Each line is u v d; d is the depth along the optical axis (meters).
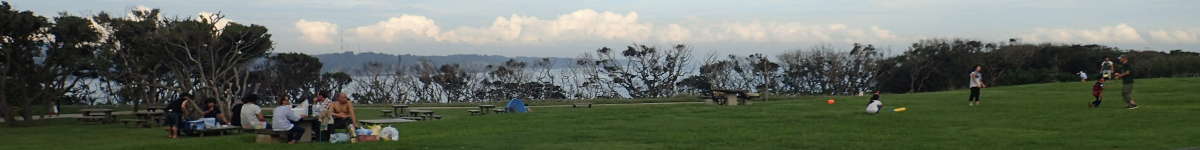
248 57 41.62
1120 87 36.72
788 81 83.31
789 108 29.27
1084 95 32.56
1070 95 32.94
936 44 82.31
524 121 25.92
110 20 38.38
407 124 26.27
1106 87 37.03
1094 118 22.72
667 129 22.30
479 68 82.19
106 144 21.06
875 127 21.83
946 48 82.00
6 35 36.38
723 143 18.55
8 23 35.53
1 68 36.72
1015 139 18.50
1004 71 83.25
